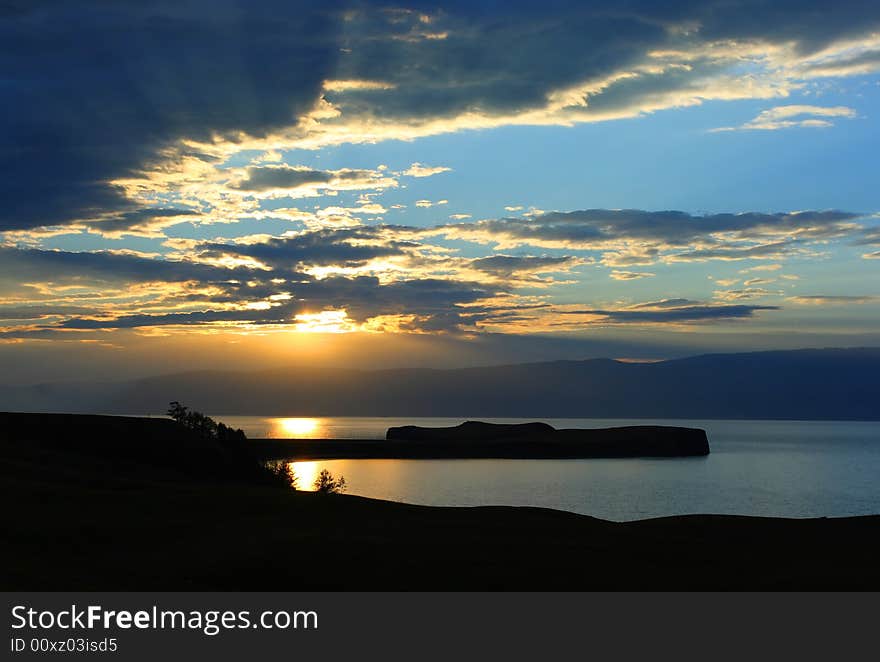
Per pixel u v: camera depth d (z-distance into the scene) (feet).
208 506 101.19
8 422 176.24
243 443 200.75
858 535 93.50
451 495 305.94
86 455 162.91
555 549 81.05
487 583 69.87
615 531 93.56
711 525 98.84
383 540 82.17
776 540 90.94
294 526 90.43
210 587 67.51
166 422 199.62
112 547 80.53
